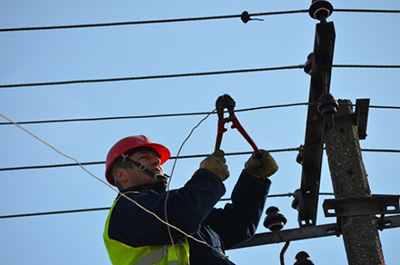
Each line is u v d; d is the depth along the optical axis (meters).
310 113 7.14
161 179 6.55
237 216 6.70
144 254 5.88
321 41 6.94
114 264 6.05
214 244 6.14
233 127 6.45
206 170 6.03
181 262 5.78
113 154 6.79
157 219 5.77
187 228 5.74
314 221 7.36
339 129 7.75
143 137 6.91
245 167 6.77
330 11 7.18
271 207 7.47
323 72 7.06
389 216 7.24
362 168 7.54
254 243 7.26
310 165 7.24
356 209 7.14
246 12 8.10
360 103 8.13
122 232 5.96
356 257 7.05
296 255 7.30
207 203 5.85
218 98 6.41
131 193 6.26
